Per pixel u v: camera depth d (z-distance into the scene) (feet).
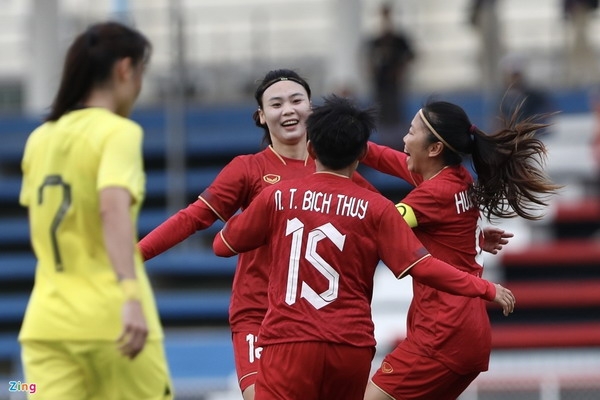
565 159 171.94
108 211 49.01
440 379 63.67
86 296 50.52
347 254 56.85
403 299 147.84
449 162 64.03
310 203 57.31
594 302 148.15
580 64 190.80
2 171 181.88
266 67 201.57
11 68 223.71
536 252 155.53
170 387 52.85
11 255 168.96
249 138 175.94
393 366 64.49
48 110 60.13
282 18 206.80
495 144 64.18
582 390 113.80
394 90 161.07
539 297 149.18
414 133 63.93
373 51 161.58
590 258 154.51
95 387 51.42
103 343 50.24
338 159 57.52
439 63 209.05
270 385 57.31
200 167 177.27
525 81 167.84
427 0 212.02
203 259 159.94
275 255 57.82
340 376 57.16
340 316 56.85
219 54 204.74
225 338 147.54
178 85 161.79
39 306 51.13
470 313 63.31
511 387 113.91
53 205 51.08
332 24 194.39
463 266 63.62
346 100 58.85
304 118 65.87
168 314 154.10
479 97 179.52
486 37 182.09
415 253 56.90
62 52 196.65
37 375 51.08
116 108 52.75
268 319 57.82
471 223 63.87
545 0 205.46
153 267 159.63
